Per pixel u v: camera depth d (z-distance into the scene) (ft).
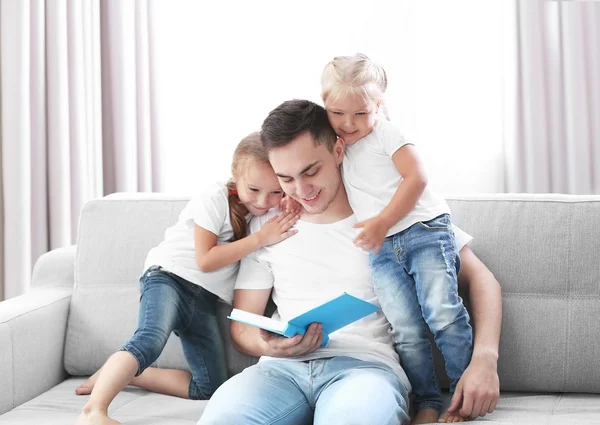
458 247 5.94
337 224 5.89
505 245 6.06
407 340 5.65
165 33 11.23
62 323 6.66
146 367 5.75
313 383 5.32
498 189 11.39
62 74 10.36
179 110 11.45
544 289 5.94
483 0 11.21
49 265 7.14
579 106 11.07
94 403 5.36
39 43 10.23
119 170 10.84
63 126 10.39
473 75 11.30
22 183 10.03
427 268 5.53
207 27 11.47
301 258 5.89
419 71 11.34
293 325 5.14
